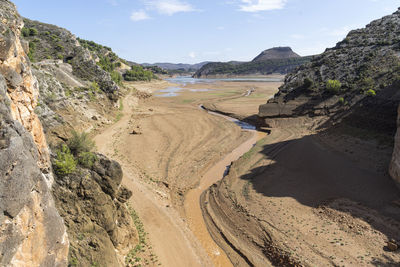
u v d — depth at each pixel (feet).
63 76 225.56
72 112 187.52
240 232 90.99
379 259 70.54
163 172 139.13
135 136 196.24
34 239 37.11
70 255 50.29
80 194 61.26
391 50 275.80
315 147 157.58
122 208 73.67
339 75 274.77
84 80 256.93
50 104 171.94
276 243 81.82
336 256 73.51
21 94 45.60
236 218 98.43
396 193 98.22
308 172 128.16
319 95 249.96
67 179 61.00
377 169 117.60
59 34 325.83
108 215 63.57
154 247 79.25
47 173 56.59
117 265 59.98
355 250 74.84
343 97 237.25
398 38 299.79
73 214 58.34
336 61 302.04
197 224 97.60
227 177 131.13
